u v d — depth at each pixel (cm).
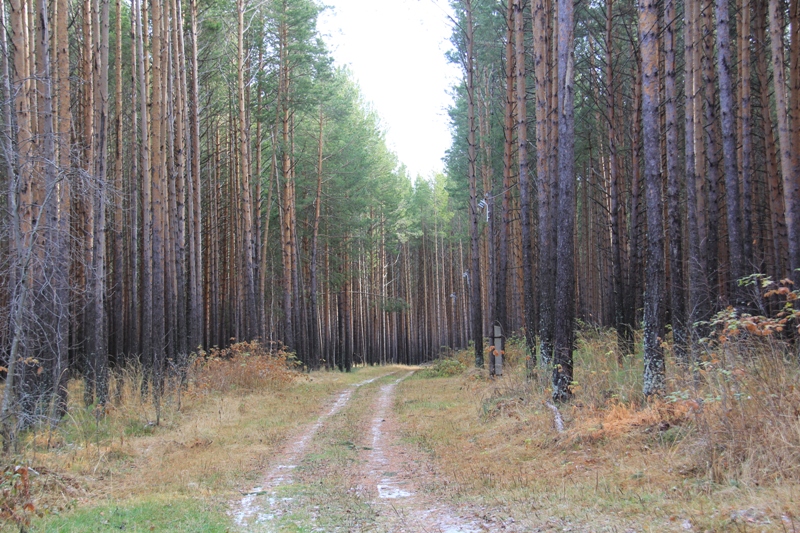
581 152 2786
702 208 1500
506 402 1380
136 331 2380
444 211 6806
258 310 3178
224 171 3641
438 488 821
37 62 1235
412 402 1888
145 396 1636
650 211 1026
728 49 1270
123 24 2573
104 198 1220
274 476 948
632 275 1841
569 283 1237
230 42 2984
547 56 1692
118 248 2377
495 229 3462
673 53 1330
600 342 1496
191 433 1315
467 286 6366
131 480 948
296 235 3775
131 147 2227
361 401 2025
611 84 1859
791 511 479
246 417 1597
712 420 725
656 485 658
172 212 2325
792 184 1284
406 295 7088
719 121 2017
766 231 2041
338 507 735
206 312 3075
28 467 752
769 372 734
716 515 509
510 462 934
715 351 870
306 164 3834
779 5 1377
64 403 1273
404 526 638
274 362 2419
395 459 1073
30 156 977
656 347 1006
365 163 4012
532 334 1791
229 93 3161
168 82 2223
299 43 3064
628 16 2253
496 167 3097
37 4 1224
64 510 746
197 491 844
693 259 1324
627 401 1073
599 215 3138
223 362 2267
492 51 2589
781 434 621
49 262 1141
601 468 789
